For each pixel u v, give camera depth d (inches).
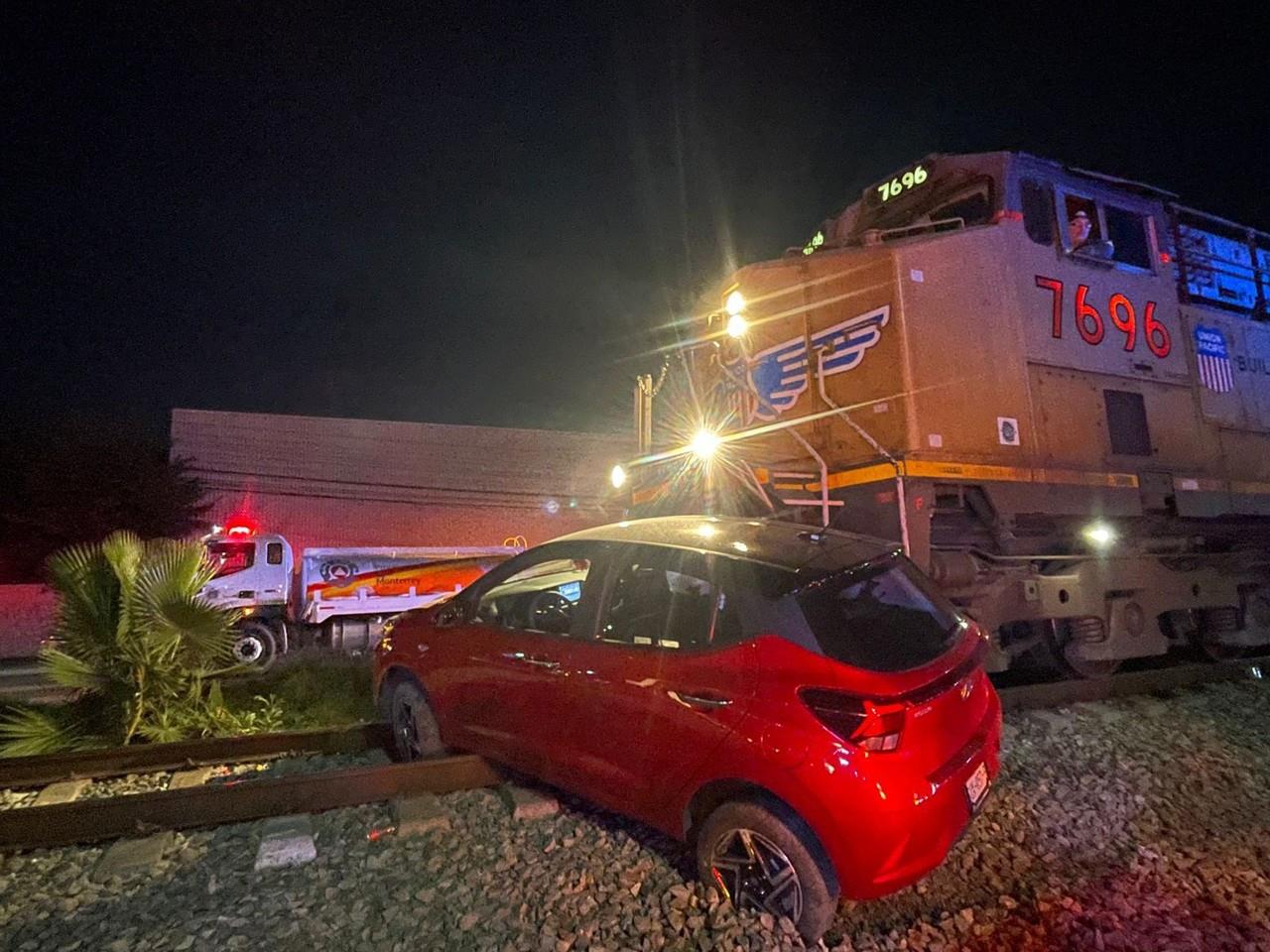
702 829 148.3
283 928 140.9
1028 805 192.2
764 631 145.3
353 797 195.3
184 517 896.3
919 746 135.5
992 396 293.9
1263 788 209.0
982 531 302.2
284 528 1029.2
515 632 188.9
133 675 276.4
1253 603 379.2
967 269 299.0
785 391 324.2
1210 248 386.6
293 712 319.6
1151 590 335.3
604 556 178.1
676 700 150.3
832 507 295.7
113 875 161.3
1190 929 142.5
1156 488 332.5
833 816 131.0
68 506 822.5
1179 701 278.2
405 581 604.7
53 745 269.9
